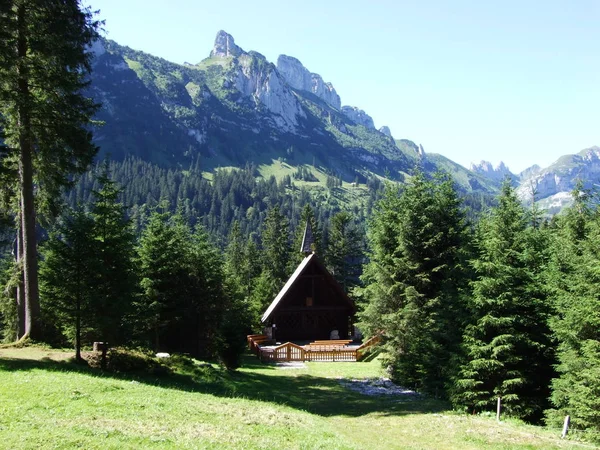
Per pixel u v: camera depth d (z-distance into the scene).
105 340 24.92
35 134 27.00
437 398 28.02
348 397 28.22
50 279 23.34
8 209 30.39
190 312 39.50
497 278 24.75
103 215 24.88
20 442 12.30
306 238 55.16
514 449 17.53
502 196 27.08
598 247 24.28
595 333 21.98
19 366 20.92
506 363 24.64
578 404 20.66
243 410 19.41
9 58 23.84
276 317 53.97
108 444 12.81
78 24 27.20
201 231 44.16
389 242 36.69
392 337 34.12
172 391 21.12
